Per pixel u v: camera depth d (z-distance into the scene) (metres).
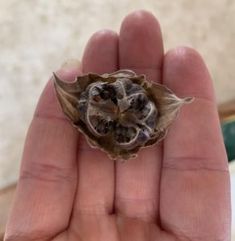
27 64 0.15
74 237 0.09
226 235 0.09
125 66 0.10
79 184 0.09
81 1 0.15
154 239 0.09
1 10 0.14
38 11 0.15
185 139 0.09
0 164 0.14
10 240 0.09
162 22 0.16
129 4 0.16
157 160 0.09
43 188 0.09
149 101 0.09
